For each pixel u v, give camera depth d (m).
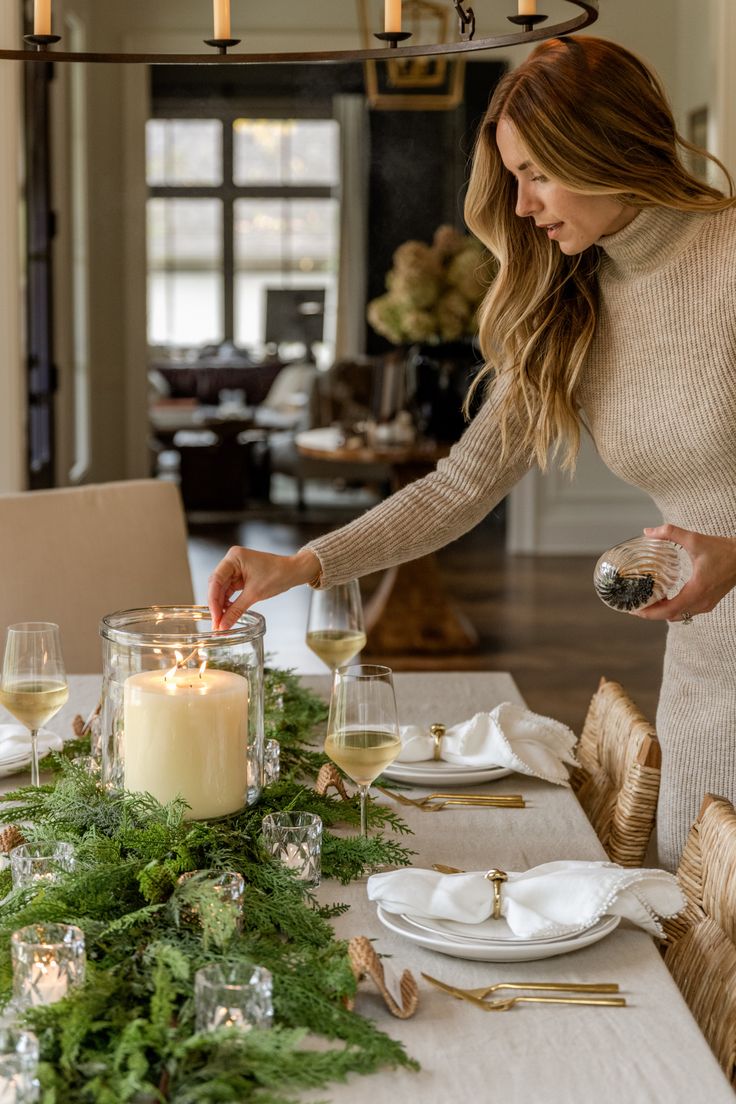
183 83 10.92
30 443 5.60
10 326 4.17
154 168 11.10
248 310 11.35
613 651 5.48
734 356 1.68
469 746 1.78
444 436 5.97
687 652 1.86
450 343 5.91
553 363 1.80
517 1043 1.08
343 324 10.84
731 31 4.44
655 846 2.56
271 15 7.75
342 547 1.83
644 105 1.58
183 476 8.88
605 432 1.83
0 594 2.56
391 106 8.26
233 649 1.39
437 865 1.42
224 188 11.10
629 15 7.04
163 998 1.03
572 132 1.56
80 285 7.47
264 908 1.23
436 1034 1.10
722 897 1.41
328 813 1.51
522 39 1.48
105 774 1.42
